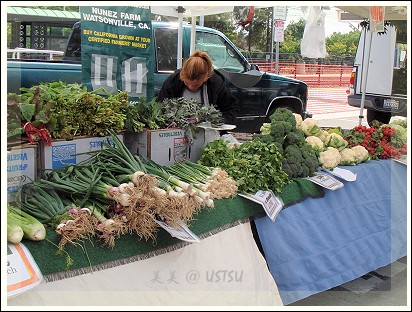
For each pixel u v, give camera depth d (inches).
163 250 105.4
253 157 136.4
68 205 98.9
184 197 105.0
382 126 200.2
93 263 93.7
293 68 577.3
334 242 150.8
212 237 116.2
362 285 170.6
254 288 120.0
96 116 120.3
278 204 135.0
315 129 175.8
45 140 109.3
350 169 169.6
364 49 393.7
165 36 277.4
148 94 195.5
